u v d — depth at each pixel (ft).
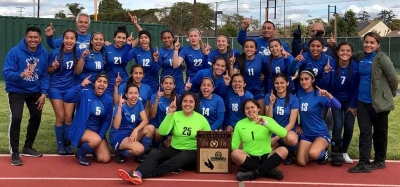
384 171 20.66
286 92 21.77
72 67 23.35
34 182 18.67
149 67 25.26
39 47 21.77
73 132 21.36
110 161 22.38
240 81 21.50
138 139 22.07
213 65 22.59
